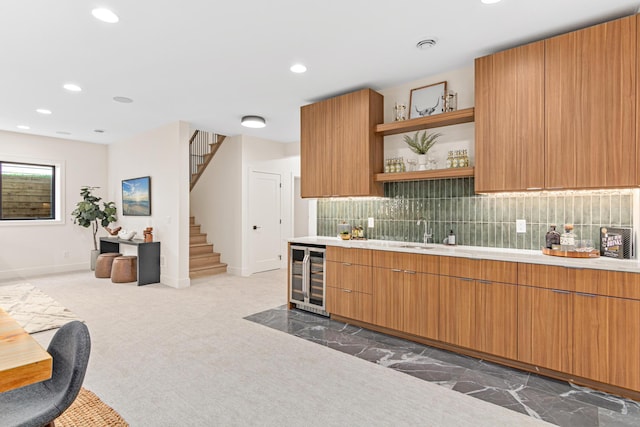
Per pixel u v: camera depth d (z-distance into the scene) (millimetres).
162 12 2314
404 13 2350
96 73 3342
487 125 2844
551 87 2553
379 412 2008
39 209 6191
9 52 2881
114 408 2029
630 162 2254
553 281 2357
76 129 5578
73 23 2438
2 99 4090
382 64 3176
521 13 2350
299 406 2064
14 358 1060
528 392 2229
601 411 2012
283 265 6828
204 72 3334
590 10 2312
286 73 3369
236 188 6133
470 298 2725
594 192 2660
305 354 2816
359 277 3439
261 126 5039
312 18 2408
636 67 2238
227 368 2553
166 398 2143
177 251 5113
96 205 6172
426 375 2465
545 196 2873
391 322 3191
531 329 2445
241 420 1927
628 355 2098
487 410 2027
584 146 2420
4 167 5824
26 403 1277
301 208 7449
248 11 2314
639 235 2367
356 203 4109
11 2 2168
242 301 4406
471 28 2549
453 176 3139
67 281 5480
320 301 3805
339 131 3809
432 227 3504
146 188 5660
